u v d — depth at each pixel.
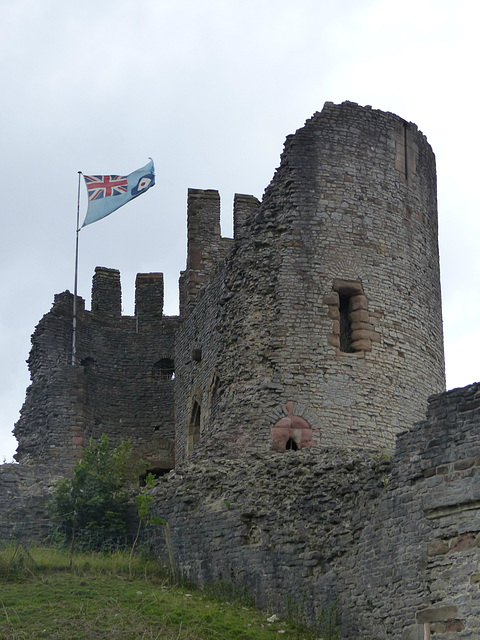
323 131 39.75
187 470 35.53
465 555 27.77
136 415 49.91
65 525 37.41
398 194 40.25
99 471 38.44
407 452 29.52
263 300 38.38
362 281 38.75
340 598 30.00
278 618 30.62
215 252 46.75
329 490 31.41
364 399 37.66
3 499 38.59
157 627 28.89
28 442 47.00
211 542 33.56
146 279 52.06
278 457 33.88
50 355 48.72
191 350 44.34
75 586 31.48
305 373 37.47
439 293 41.19
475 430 28.36
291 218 38.88
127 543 36.75
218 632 29.03
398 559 29.00
